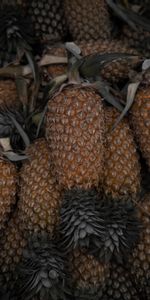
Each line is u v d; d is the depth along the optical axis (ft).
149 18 4.66
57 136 3.84
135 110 4.04
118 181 3.92
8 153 3.98
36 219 3.84
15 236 3.98
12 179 3.94
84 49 4.33
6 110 4.14
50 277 3.69
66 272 3.78
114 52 4.14
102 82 4.05
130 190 3.95
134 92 4.04
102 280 3.88
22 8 4.50
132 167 3.99
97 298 3.87
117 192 3.92
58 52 4.37
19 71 4.33
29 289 3.74
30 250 3.79
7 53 4.39
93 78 4.07
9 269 3.93
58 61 4.34
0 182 3.89
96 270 3.83
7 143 3.99
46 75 4.33
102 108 3.95
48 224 3.85
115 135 4.01
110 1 4.62
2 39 4.35
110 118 4.09
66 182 3.81
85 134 3.80
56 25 4.57
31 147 4.04
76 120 3.81
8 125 4.06
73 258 3.84
